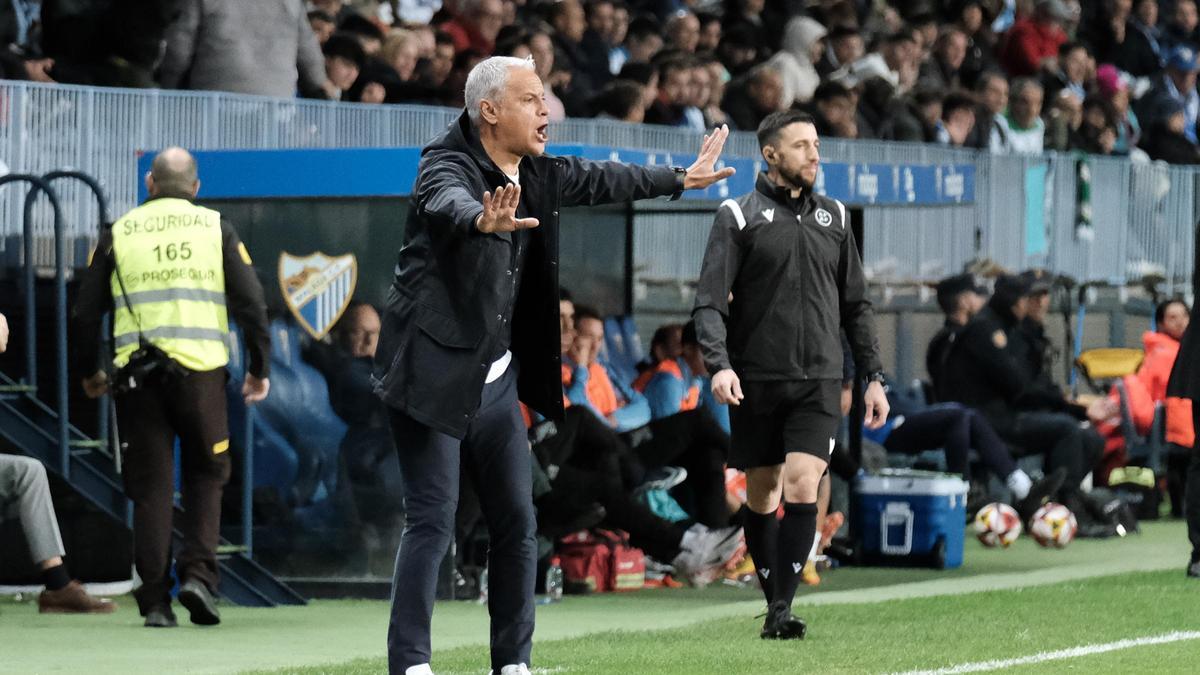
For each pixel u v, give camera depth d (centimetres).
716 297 2881
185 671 2777
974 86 7019
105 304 3338
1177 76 8231
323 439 3797
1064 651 2802
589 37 5919
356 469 3784
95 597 3638
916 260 5662
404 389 2216
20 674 2753
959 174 4544
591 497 3844
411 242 2241
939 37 7288
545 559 3709
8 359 4050
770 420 2930
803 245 2908
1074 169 6166
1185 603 3425
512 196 2022
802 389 2903
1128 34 8294
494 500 2312
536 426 3772
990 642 2900
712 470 4138
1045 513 4738
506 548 2323
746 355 2912
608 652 2792
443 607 3619
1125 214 6375
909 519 4275
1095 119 7281
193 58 4597
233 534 3819
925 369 5681
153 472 3316
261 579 3725
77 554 3853
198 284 3306
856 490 4341
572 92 5447
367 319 3772
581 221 4628
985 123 6625
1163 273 6538
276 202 3803
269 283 3812
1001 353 5122
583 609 3619
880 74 6366
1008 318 5222
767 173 2947
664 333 4356
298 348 3809
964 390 5159
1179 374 3891
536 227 2269
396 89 4962
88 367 3362
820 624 3139
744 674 2569
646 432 4119
